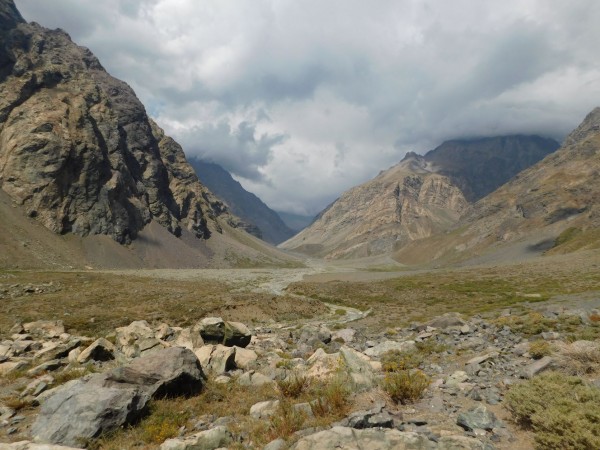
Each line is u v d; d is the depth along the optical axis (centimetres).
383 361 1767
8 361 1909
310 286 10038
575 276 7600
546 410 778
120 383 1182
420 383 1113
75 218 16888
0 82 17950
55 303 4875
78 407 1002
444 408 981
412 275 14562
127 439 959
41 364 1789
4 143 16625
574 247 17138
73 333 3331
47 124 17338
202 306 5159
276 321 4838
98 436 950
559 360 1202
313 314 5409
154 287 7594
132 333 2161
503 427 832
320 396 1092
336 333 2978
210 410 1155
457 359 1653
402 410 980
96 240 16950
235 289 8944
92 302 5131
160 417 1066
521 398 866
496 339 2053
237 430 962
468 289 7606
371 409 944
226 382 1470
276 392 1247
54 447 859
